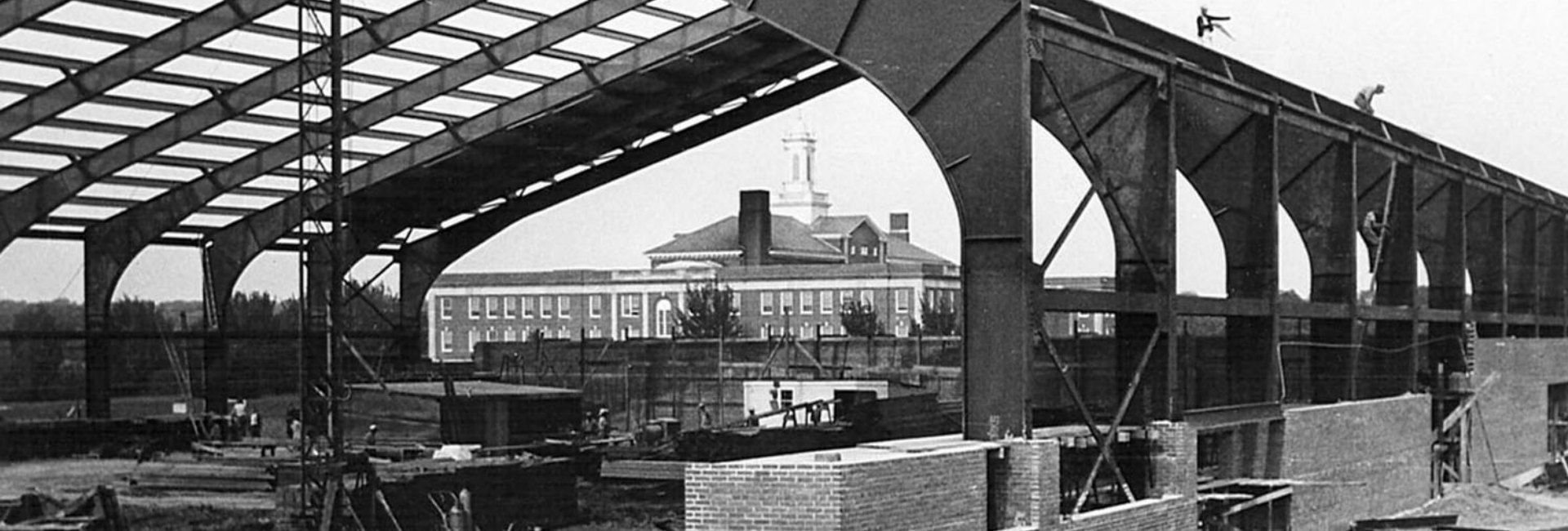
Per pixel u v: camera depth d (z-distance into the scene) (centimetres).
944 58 2219
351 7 3300
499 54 3559
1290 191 3453
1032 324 2203
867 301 8444
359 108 3753
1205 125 2959
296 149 4056
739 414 5388
